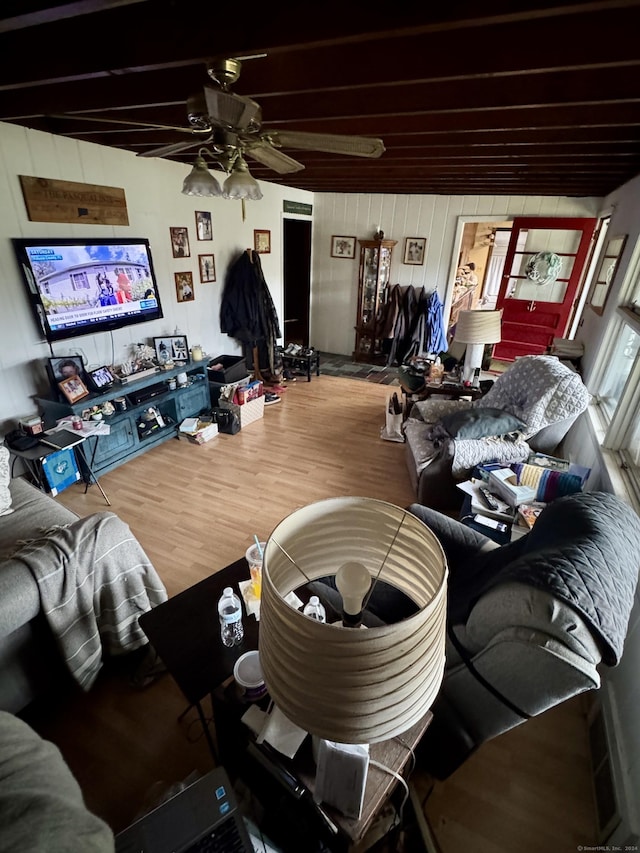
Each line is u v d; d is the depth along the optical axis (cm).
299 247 653
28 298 285
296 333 711
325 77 150
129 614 181
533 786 149
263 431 414
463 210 545
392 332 601
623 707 145
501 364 567
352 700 63
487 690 114
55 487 297
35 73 153
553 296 528
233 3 113
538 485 224
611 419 249
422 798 144
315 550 88
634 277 295
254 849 94
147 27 126
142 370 359
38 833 56
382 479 336
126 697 176
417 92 180
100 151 314
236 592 159
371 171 373
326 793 91
